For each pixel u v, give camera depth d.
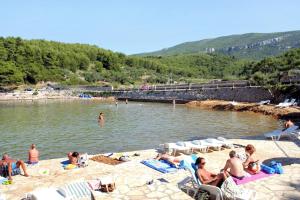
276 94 46.03
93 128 30.98
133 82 121.25
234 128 30.00
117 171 14.16
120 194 8.74
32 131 29.47
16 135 27.48
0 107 56.38
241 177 10.37
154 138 25.64
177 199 8.33
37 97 82.25
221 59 177.62
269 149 17.66
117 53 156.25
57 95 85.06
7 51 111.38
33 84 104.44
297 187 9.79
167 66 154.00
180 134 27.38
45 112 47.22
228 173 10.47
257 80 49.59
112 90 84.00
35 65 109.25
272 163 11.73
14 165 14.19
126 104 63.19
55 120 37.44
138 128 30.88
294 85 43.50
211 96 58.53
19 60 109.06
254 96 49.72
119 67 140.38
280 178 10.64
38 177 13.65
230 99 54.38
